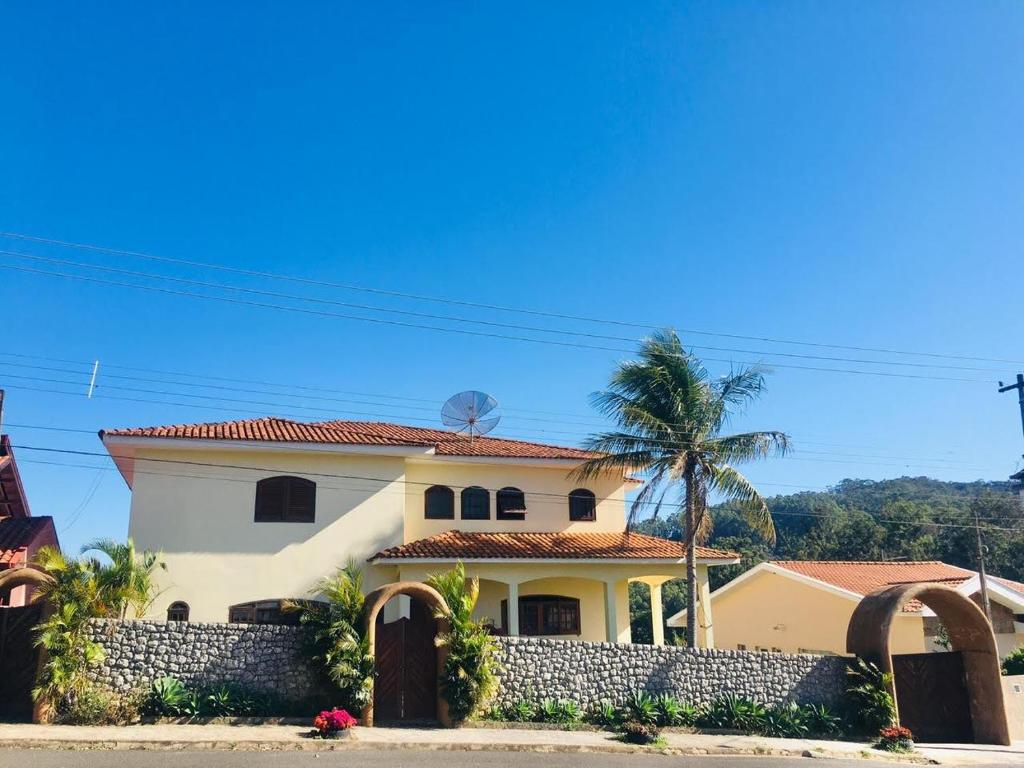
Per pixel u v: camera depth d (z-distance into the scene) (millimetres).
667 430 25625
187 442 24047
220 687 17266
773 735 19953
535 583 28172
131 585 18250
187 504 24203
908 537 61562
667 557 26547
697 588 27422
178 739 14828
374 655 18266
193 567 23750
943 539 60656
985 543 57312
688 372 26391
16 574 16719
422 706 18797
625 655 20203
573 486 29609
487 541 26281
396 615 24562
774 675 21031
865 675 21172
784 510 76562
